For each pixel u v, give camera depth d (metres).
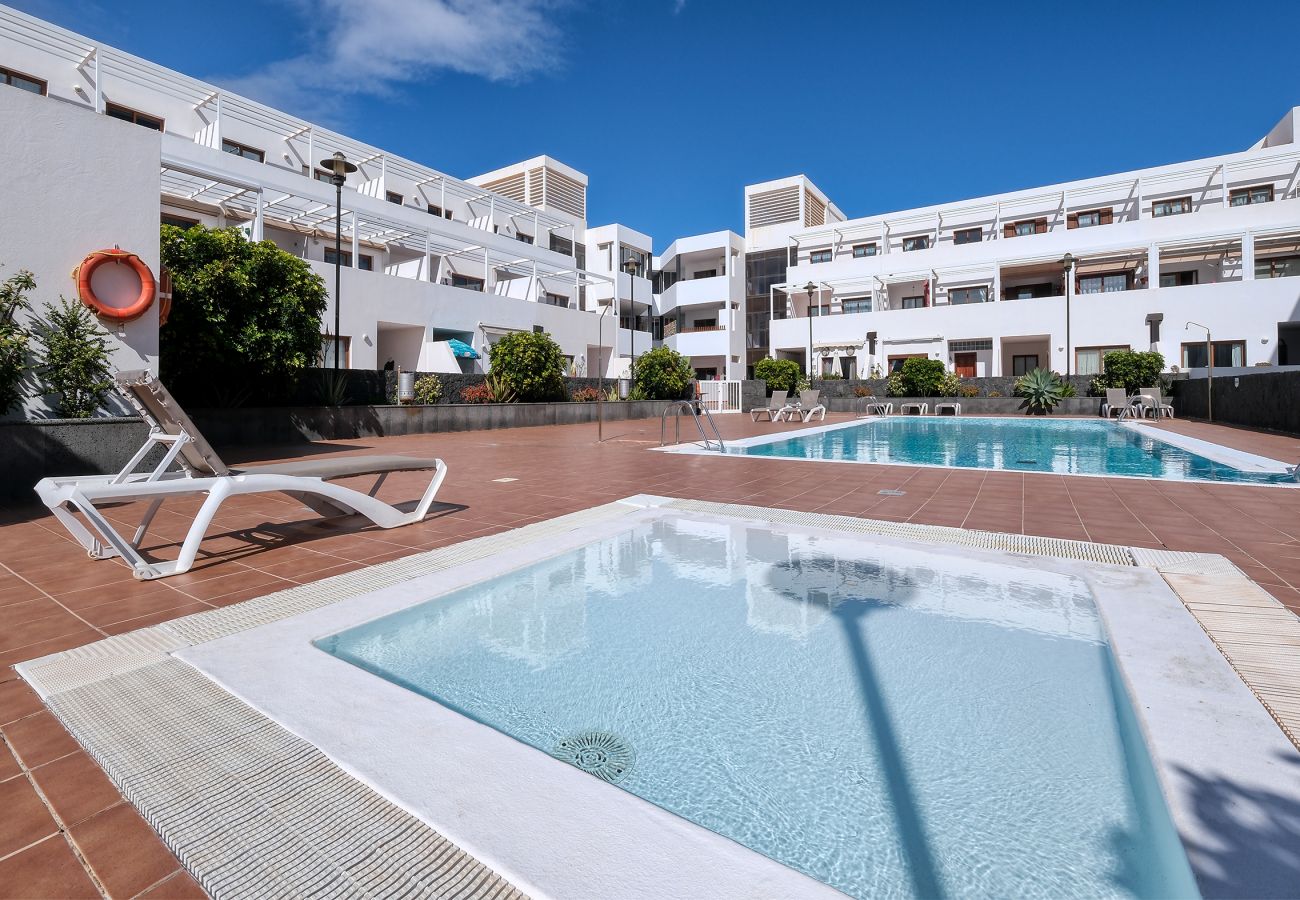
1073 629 2.76
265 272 11.20
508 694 2.29
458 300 20.81
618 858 1.32
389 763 1.66
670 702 2.23
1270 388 12.89
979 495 5.93
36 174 6.28
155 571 3.40
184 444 3.89
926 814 1.62
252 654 2.37
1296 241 22.78
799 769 1.83
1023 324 25.48
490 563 3.63
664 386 23.59
